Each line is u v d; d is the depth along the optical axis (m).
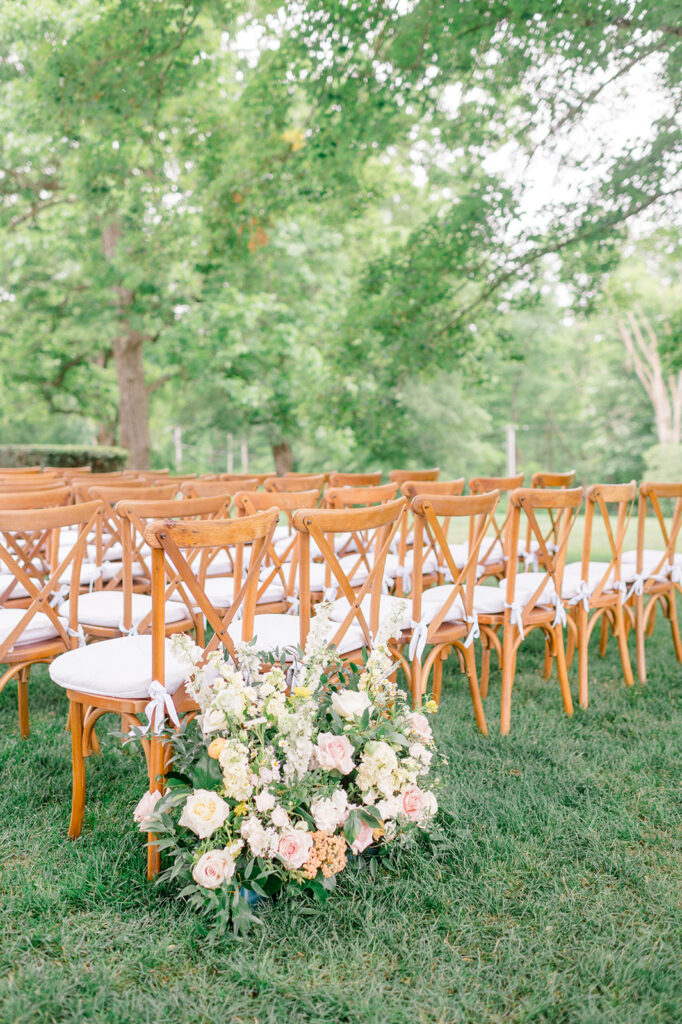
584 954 1.80
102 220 11.18
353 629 2.81
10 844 2.29
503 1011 1.63
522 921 1.93
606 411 29.23
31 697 3.70
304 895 2.02
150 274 10.95
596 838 2.30
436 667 3.52
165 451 25.06
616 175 7.11
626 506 3.80
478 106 7.29
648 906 1.98
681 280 17.09
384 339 9.17
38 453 11.78
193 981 1.71
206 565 3.30
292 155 8.12
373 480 5.78
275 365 15.05
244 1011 1.63
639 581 3.92
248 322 13.08
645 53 6.10
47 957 1.80
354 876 2.09
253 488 4.09
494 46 6.27
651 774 2.78
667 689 3.81
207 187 8.73
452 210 8.12
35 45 8.06
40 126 8.48
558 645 3.45
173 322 13.53
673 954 1.79
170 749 2.15
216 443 38.38
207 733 2.00
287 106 7.68
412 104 7.43
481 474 33.72
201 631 3.26
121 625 2.96
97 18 7.68
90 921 1.93
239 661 2.13
